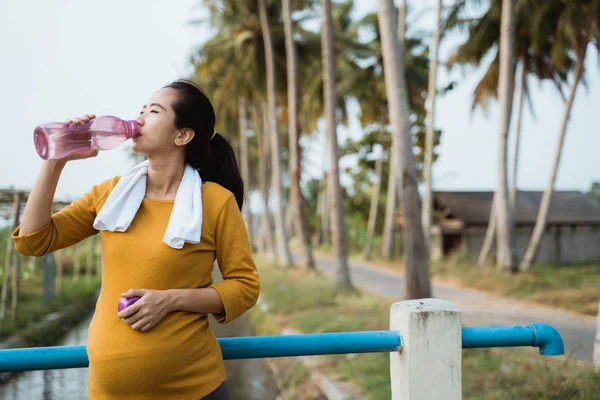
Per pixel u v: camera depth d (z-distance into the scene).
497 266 15.83
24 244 1.45
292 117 17.42
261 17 20.12
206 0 22.12
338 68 23.12
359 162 26.39
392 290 14.89
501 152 14.73
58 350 1.44
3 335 8.84
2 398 6.70
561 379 4.07
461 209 24.50
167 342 1.37
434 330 1.54
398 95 8.26
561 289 12.64
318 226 44.34
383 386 5.18
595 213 25.30
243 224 1.54
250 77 22.91
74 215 1.51
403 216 8.20
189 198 1.45
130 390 1.37
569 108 15.70
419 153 22.92
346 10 23.59
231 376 7.54
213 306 1.42
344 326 8.07
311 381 6.38
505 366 5.03
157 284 1.40
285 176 47.03
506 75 14.13
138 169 1.51
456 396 1.55
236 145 35.44
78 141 1.43
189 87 1.54
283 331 9.02
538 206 25.38
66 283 15.99
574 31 13.75
